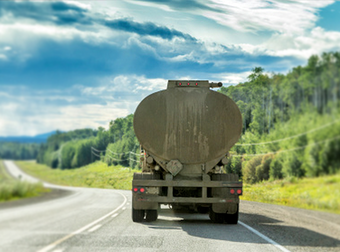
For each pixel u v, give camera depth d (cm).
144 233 864
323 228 1005
